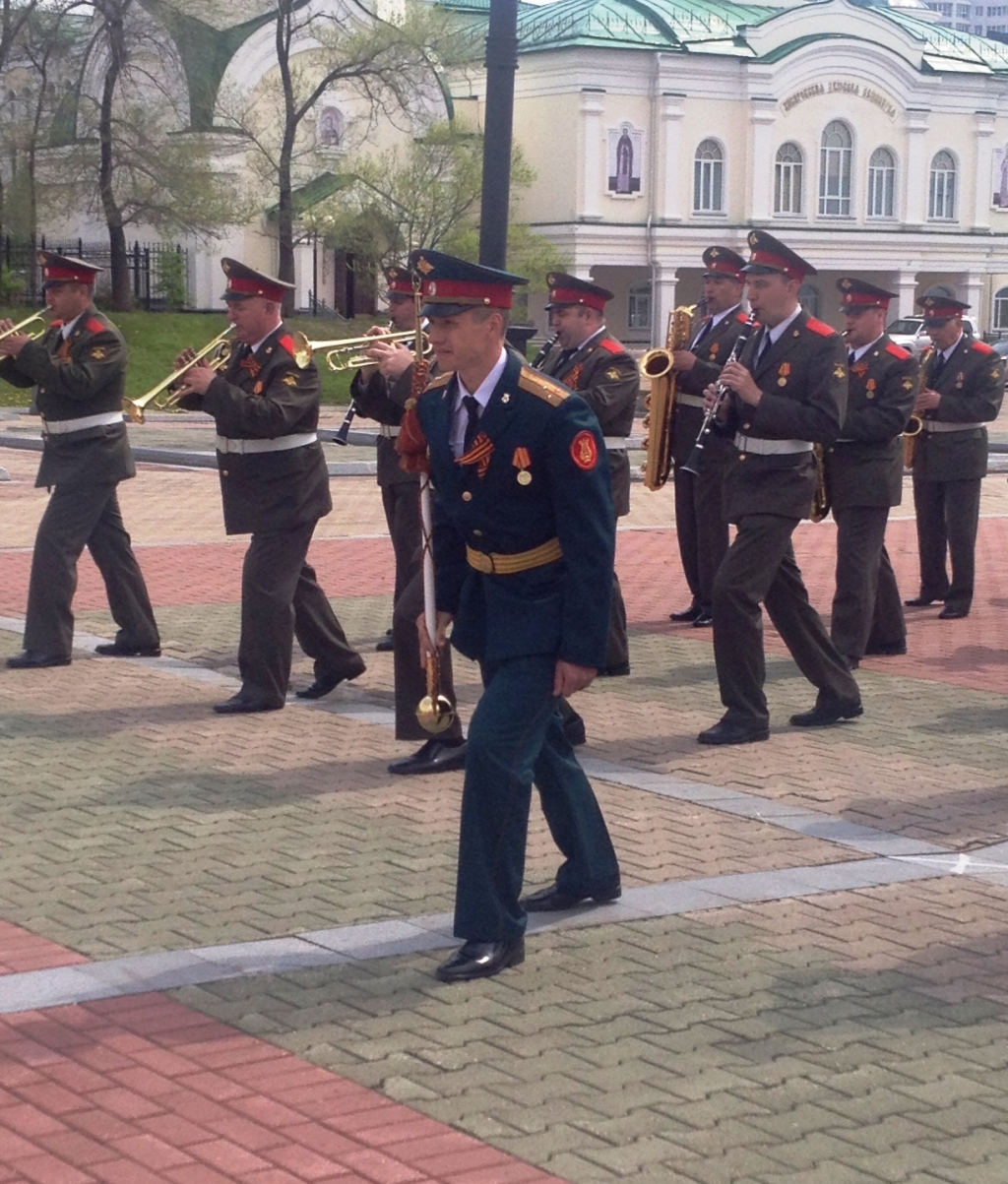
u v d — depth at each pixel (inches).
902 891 244.5
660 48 2025.1
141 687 369.4
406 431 219.3
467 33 1977.1
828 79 2142.0
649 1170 161.2
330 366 346.9
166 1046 186.5
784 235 2138.3
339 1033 191.0
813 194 2161.7
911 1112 174.6
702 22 2079.2
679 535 462.6
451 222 1841.8
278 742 324.5
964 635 455.8
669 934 225.1
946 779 306.5
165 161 1672.0
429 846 260.8
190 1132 167.3
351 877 245.4
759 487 325.1
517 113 2069.4
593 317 375.9
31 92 1679.4
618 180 2043.6
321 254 2006.6
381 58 1768.0
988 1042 192.4
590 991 205.0
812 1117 172.9
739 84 2086.6
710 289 442.3
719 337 439.8
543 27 2050.9
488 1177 159.2
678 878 248.2
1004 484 896.3
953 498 480.1
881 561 419.8
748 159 2102.6
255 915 228.8
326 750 319.6
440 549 222.5
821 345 321.4
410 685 300.4
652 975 210.4
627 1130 169.2
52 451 387.2
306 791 290.8
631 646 431.8
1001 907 238.2
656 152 2053.4
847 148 2182.6
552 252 1888.5
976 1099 177.9
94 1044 186.9
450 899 236.8
